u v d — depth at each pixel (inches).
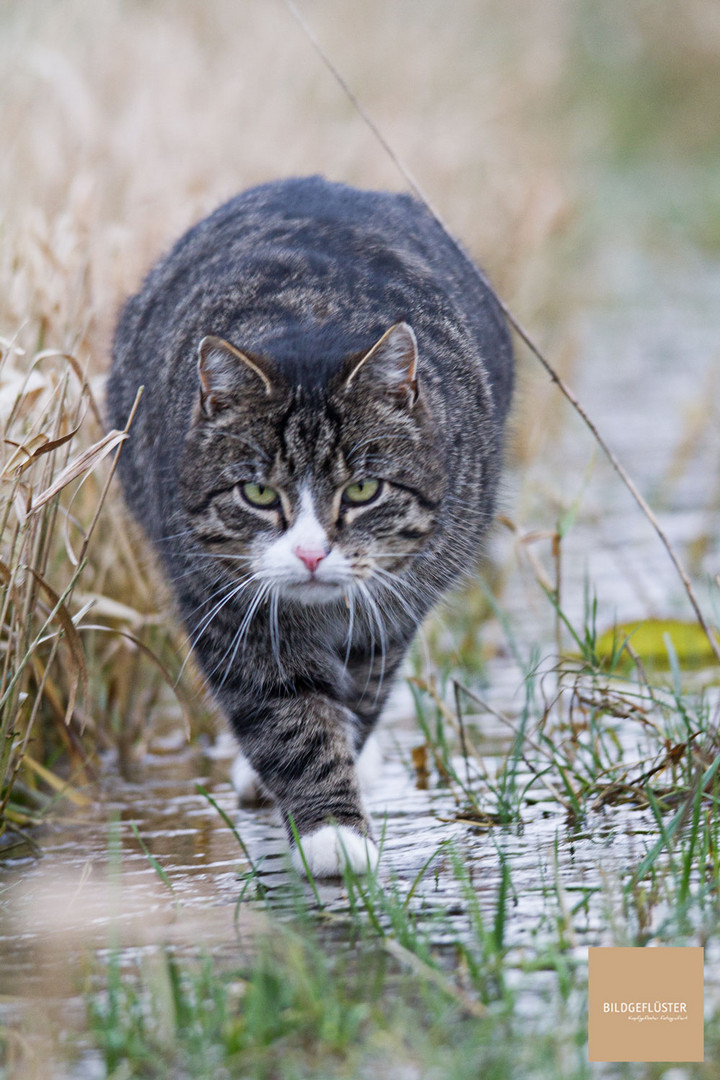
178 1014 175.5
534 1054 161.6
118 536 329.7
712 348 797.9
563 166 943.0
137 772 319.3
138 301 322.0
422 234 313.4
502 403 323.9
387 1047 165.0
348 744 253.3
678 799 251.8
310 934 203.5
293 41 764.6
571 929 197.3
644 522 488.7
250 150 597.6
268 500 254.4
